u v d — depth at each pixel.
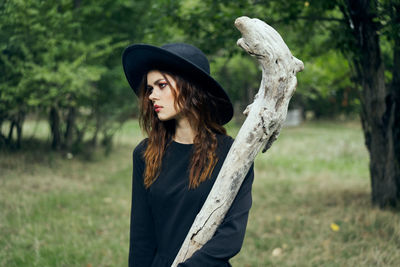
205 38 4.57
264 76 1.11
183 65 1.19
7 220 4.09
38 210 4.52
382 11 3.44
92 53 7.03
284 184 6.52
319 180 6.92
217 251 1.09
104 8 7.57
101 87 8.34
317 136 14.55
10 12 5.91
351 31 3.89
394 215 4.19
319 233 3.88
